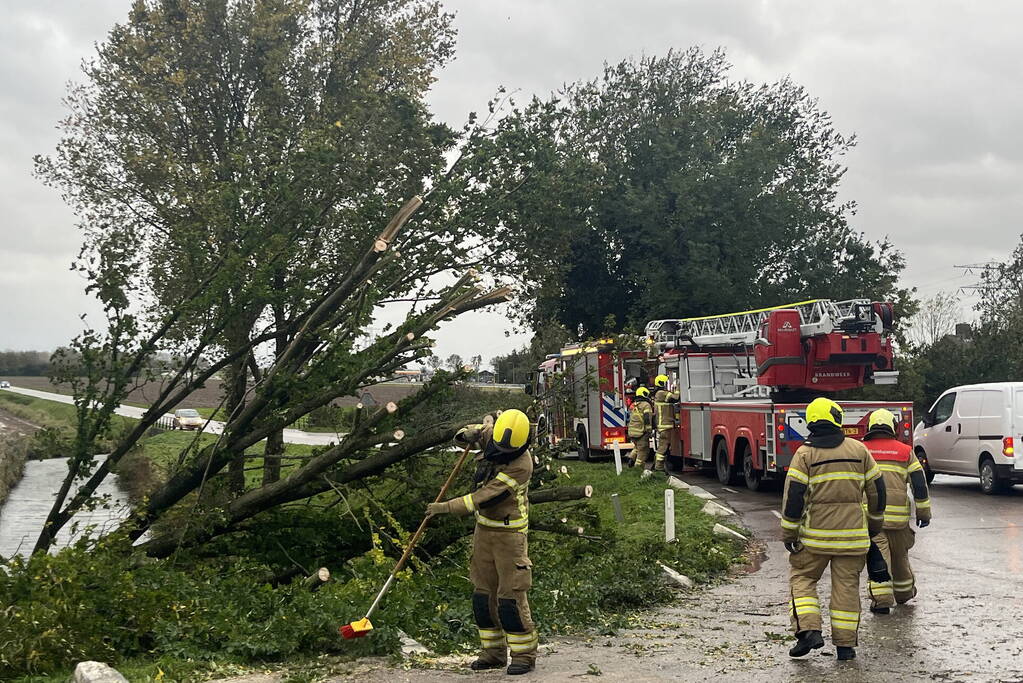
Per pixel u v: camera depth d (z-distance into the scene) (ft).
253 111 70.13
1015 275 129.80
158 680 21.54
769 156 107.65
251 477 67.82
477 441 23.97
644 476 67.51
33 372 516.73
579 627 28.48
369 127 65.00
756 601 32.78
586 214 80.02
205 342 40.96
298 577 32.99
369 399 47.29
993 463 59.41
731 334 70.18
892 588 29.40
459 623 27.25
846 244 113.09
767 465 59.06
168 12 72.28
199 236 47.98
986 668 22.07
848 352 60.90
